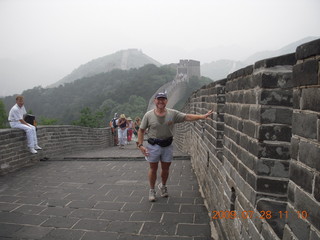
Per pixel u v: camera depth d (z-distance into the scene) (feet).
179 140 42.19
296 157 4.47
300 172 4.32
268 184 5.91
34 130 23.44
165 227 11.21
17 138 22.07
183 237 10.41
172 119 12.75
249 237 6.41
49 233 10.89
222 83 10.93
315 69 3.96
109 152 34.01
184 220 11.78
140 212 12.69
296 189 4.42
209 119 13.16
